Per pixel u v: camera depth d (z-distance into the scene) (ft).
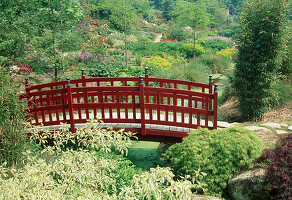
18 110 16.08
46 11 34.58
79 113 20.85
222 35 107.34
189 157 16.29
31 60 31.65
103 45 49.83
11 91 16.06
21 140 15.30
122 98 33.37
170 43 77.15
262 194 14.17
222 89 35.50
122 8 49.01
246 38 25.09
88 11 70.03
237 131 16.89
